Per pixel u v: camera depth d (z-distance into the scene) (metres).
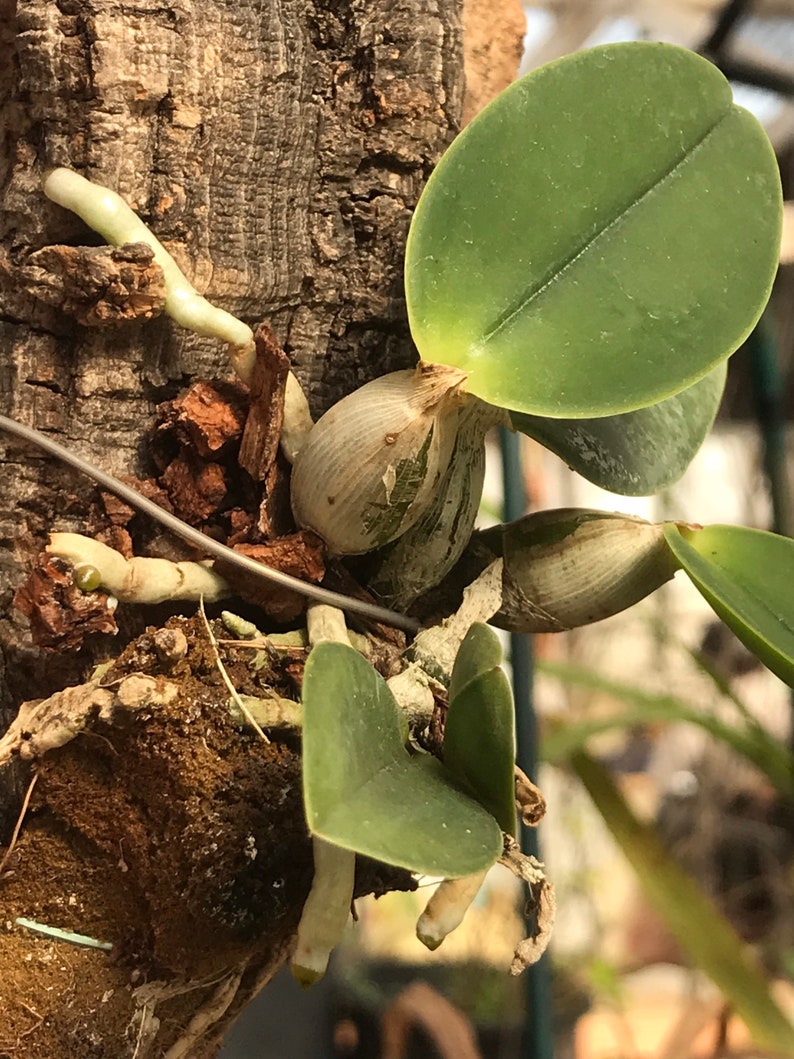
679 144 0.12
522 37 0.19
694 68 0.12
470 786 0.11
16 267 0.13
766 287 0.12
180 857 0.12
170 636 0.12
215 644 0.12
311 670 0.10
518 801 0.13
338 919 0.11
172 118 0.13
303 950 0.11
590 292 0.12
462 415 0.12
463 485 0.13
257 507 0.13
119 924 0.13
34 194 0.13
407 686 0.12
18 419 0.13
